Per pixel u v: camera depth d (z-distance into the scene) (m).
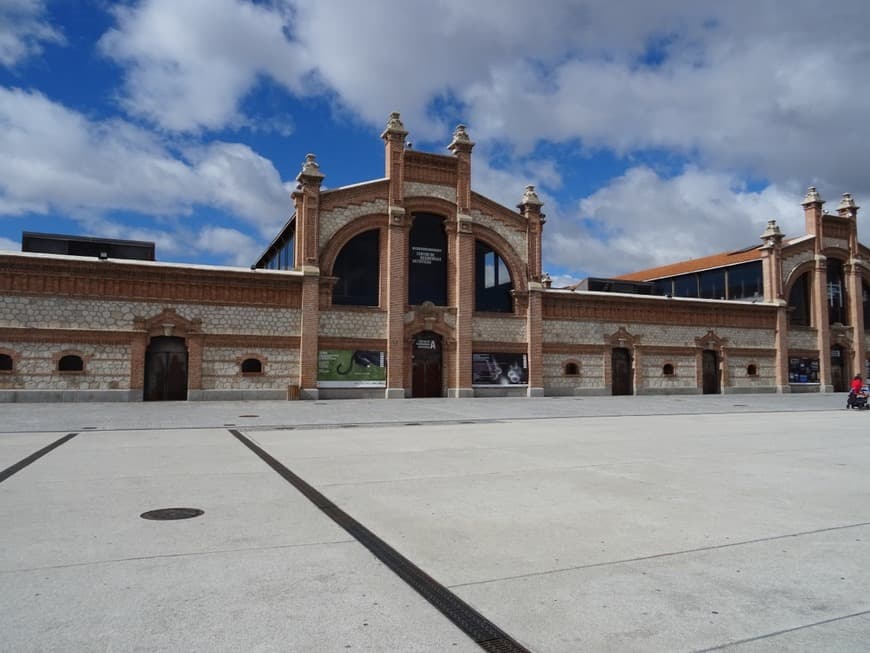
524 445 15.38
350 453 13.73
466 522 7.75
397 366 35.22
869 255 51.38
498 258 39.16
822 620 4.87
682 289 55.81
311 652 4.28
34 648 4.30
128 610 4.95
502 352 38.03
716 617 4.91
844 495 9.45
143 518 7.80
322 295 34.16
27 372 28.31
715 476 11.04
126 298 30.06
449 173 37.81
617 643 4.46
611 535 7.20
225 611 4.95
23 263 28.39
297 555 6.38
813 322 48.62
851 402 30.27
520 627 4.71
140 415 22.75
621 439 16.81
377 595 5.32
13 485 9.86
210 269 31.61
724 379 44.19
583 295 40.47
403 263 35.94
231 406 27.72
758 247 48.75
